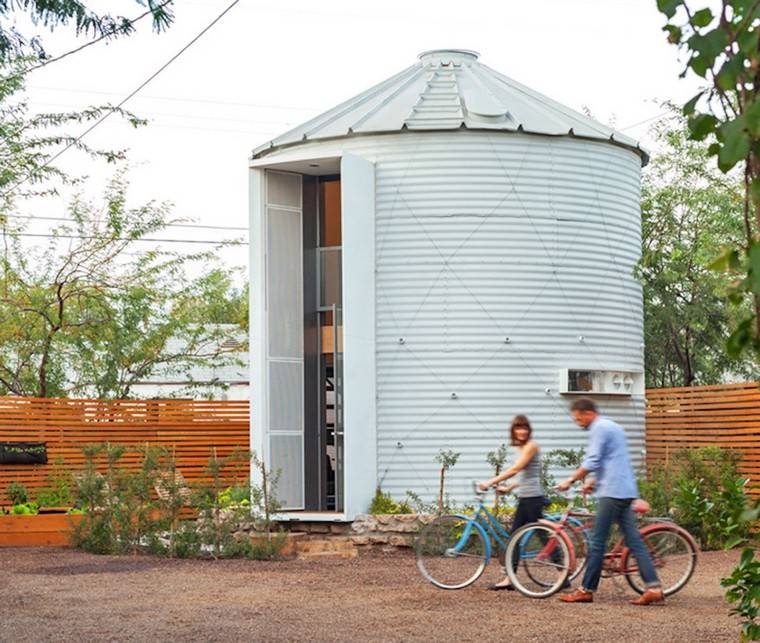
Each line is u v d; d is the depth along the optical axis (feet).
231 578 50.34
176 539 60.44
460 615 37.96
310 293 77.36
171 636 34.32
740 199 88.43
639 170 82.33
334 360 74.90
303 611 39.47
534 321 74.38
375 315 73.51
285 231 76.54
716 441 71.10
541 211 75.05
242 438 89.97
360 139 75.05
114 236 102.94
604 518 39.88
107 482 65.72
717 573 49.24
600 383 76.38
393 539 65.36
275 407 74.95
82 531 65.46
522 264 74.38
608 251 77.92
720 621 35.94
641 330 81.41
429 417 72.90
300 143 76.74
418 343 73.36
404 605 40.65
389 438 73.00
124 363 104.83
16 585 48.14
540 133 74.90
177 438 87.92
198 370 140.77
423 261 73.72
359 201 72.84
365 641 33.17
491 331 73.56
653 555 41.73
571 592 42.63
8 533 69.77
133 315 103.35
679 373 107.65
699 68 10.77
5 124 83.97
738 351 11.29
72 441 83.71
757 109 9.45
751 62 10.57
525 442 44.19
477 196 73.97
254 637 33.99
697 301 100.68
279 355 75.46
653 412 79.97
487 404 73.15
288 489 74.95
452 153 74.02
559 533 41.98
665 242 102.01
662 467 68.59
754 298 11.43
